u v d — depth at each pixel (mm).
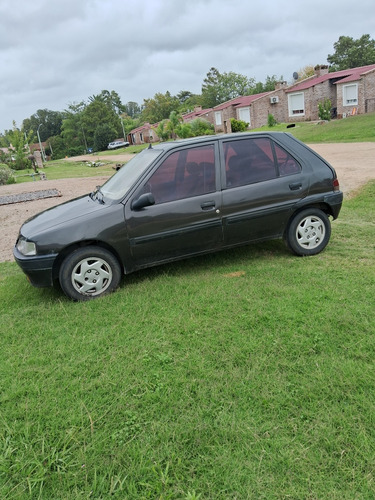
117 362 3232
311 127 33719
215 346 3346
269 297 4160
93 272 4523
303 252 5375
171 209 4648
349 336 3334
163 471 2240
